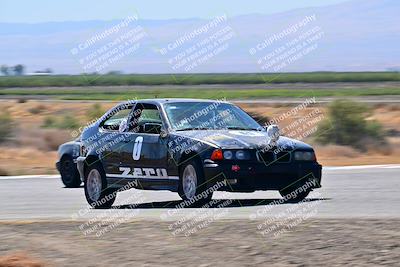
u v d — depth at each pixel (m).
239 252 15.77
